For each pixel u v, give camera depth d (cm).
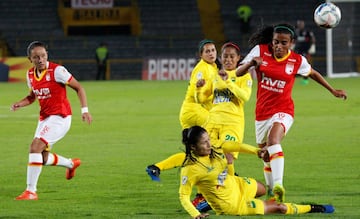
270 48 3300
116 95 9962
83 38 15338
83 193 3634
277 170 3166
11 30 15538
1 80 13288
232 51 3425
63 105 3631
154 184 3847
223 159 2912
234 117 3491
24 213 3177
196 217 2798
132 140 5591
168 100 9056
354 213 3058
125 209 3234
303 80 11875
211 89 3591
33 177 3525
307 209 3038
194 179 2862
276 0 16212
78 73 14712
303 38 12550
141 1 16175
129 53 15250
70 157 4806
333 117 6981
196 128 2844
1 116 7456
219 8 16112
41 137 3566
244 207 2977
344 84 11550
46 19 15850
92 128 6362
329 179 3931
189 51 15425
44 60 3578
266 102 3300
